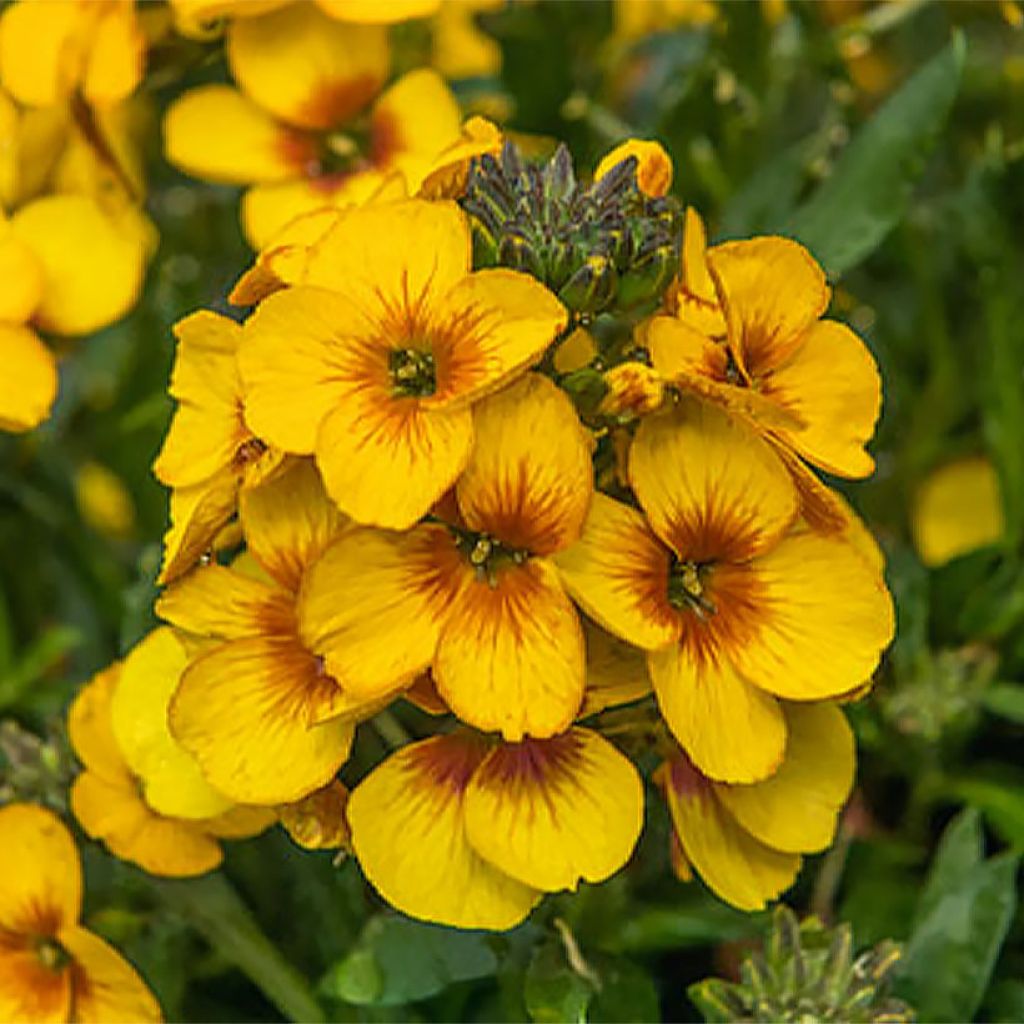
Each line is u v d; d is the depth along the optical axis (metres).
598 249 0.21
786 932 0.23
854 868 0.25
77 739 0.23
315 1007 0.24
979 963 0.23
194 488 0.22
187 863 0.23
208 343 0.22
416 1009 0.24
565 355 0.21
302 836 0.21
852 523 0.22
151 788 0.22
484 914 0.21
